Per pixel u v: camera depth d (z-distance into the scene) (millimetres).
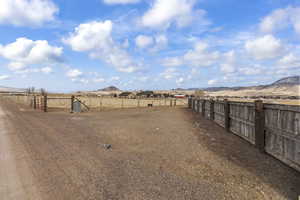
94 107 33156
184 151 6863
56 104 39688
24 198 3723
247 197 3822
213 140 8375
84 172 4957
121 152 6738
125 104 46156
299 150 4754
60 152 6605
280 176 4684
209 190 4094
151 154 6527
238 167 5316
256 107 6766
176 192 4004
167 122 13875
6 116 16609
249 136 7719
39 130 10555
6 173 4852
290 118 5004
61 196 3797
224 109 10914
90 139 8578
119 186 4234
